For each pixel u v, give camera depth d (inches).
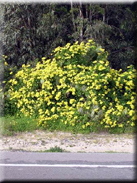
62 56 353.7
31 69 366.3
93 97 326.6
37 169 205.3
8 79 383.2
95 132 321.4
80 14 461.1
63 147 273.7
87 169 204.8
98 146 277.4
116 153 249.4
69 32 474.3
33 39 459.8
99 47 357.1
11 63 475.5
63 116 335.3
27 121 338.3
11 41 451.2
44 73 347.3
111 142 291.3
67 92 337.7
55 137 308.3
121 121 326.0
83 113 323.0
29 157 234.1
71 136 312.2
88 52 353.7
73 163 218.1
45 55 462.0
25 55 458.0
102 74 326.0
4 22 459.5
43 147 274.1
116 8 477.7
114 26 482.6
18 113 359.3
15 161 223.0
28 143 286.0
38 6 460.4
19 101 354.0
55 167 209.0
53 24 442.3
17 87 371.2
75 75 343.6
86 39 443.5
